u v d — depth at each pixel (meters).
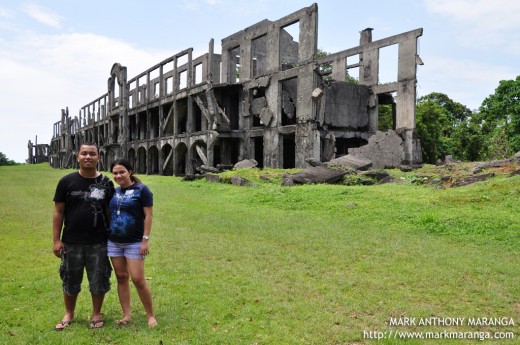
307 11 25.38
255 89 29.69
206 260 7.25
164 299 5.39
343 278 6.19
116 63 44.75
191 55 31.78
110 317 4.92
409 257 7.26
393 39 28.33
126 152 42.72
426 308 5.10
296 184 17.28
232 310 5.07
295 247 8.08
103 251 4.76
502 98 35.41
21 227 10.39
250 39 29.72
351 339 4.32
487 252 7.63
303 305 5.18
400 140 25.31
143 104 39.56
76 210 4.70
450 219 9.68
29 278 6.33
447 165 20.83
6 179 30.03
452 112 52.34
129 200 4.66
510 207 10.63
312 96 24.55
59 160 68.38
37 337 4.33
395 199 12.38
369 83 29.95
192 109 31.70
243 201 14.77
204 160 29.25
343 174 17.75
